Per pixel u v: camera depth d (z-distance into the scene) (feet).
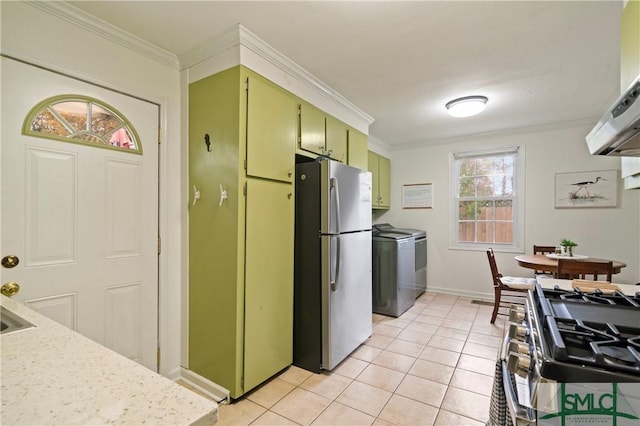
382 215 16.17
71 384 1.98
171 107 7.05
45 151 5.18
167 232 6.95
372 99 9.57
